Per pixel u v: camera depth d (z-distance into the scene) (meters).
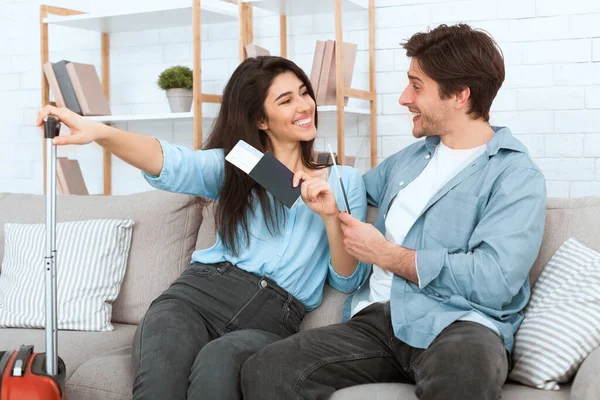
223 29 3.48
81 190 3.46
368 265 2.21
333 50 2.95
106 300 2.44
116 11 3.24
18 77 3.85
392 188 2.13
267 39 3.42
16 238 2.58
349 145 3.30
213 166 2.18
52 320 1.72
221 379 1.77
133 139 1.96
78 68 3.31
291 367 1.75
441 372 1.60
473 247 1.90
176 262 2.50
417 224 2.02
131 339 2.34
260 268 2.13
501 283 1.82
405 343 1.89
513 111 2.97
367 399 1.72
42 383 1.69
